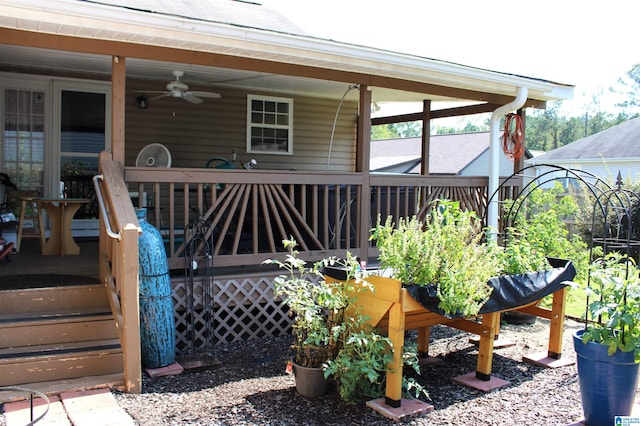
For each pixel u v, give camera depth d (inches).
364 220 252.2
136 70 295.7
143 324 177.3
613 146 727.1
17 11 163.6
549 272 196.4
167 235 279.4
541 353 210.8
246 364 194.9
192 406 151.4
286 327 234.8
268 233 228.7
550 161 772.6
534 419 151.5
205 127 350.3
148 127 332.2
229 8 312.5
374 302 157.9
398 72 246.2
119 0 246.1
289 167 384.5
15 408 140.3
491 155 309.9
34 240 296.0
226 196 226.8
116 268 173.5
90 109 315.6
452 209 189.3
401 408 151.8
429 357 206.5
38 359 158.9
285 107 380.2
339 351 161.2
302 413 149.9
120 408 142.9
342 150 410.0
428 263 157.0
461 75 260.1
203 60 210.4
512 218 285.6
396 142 1133.7
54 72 303.0
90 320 176.2
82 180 317.1
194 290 213.9
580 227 480.7
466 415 152.8
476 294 158.2
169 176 203.8
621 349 140.4
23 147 302.5
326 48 217.2
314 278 238.5
